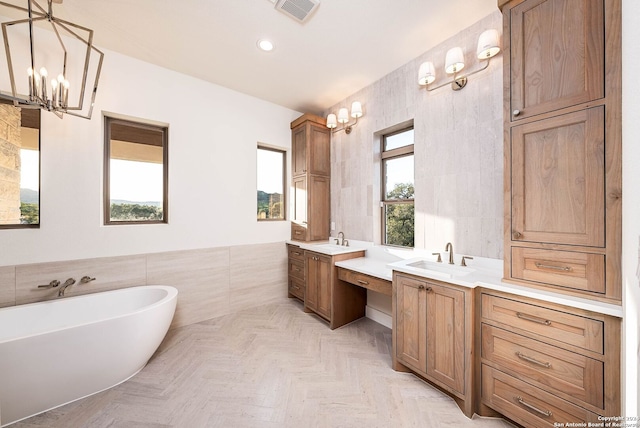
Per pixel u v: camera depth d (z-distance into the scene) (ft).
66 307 6.69
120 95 7.80
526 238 4.66
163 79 8.58
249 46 7.45
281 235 11.70
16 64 6.36
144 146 8.67
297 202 11.70
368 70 8.74
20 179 6.68
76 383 5.30
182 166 9.00
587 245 3.96
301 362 6.84
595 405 3.70
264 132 11.14
